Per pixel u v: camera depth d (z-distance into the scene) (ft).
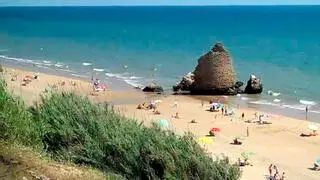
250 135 143.23
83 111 53.16
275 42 492.13
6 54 349.41
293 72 284.41
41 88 198.29
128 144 48.55
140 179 47.03
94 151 48.24
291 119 164.25
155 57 348.18
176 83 233.35
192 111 173.37
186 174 46.96
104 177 43.34
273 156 124.36
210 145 130.62
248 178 107.34
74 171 42.37
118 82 235.81
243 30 651.25
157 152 47.19
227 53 210.18
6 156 38.65
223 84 208.64
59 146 49.26
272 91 219.00
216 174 47.80
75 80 232.32
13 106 45.42
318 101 198.90
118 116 55.06
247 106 187.83
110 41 476.54
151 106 175.63
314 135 144.87
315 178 110.52
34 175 37.19
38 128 48.26
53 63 303.89
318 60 343.46
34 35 534.78
